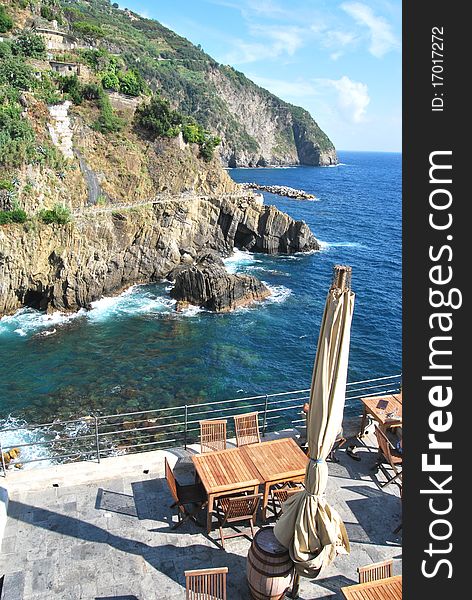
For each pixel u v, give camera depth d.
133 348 36.53
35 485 10.01
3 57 54.44
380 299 50.03
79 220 46.50
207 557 8.59
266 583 7.45
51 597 7.71
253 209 63.91
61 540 8.77
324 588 8.16
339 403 7.02
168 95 176.38
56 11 93.00
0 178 42.34
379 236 79.19
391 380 33.25
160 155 61.31
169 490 10.13
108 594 7.80
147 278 52.03
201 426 11.34
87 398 29.22
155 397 29.78
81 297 43.31
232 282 44.62
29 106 50.16
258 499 8.80
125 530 9.07
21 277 41.56
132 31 199.38
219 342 38.22
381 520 9.65
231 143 196.38
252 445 10.09
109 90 63.06
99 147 55.44
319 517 7.27
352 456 11.38
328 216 95.75
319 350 6.90
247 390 31.39
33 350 35.44
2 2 72.88
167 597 7.78
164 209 55.47
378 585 7.36
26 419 26.61
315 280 54.47
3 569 8.14
